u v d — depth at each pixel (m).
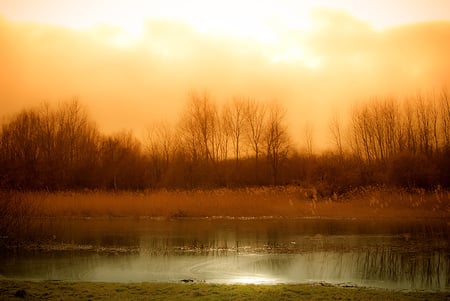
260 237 24.02
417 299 11.70
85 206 33.41
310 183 39.38
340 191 38.38
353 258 18.61
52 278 15.34
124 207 33.12
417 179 38.38
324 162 41.84
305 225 28.62
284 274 15.84
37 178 45.22
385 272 16.06
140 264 17.62
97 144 52.00
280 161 51.84
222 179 49.59
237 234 25.05
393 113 50.91
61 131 51.50
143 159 53.25
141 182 48.62
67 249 20.95
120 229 26.95
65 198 35.19
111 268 16.88
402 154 40.50
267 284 13.92
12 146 48.16
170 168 49.31
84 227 27.94
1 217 23.83
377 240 22.84
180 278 15.27
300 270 16.47
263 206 33.53
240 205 33.31
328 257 18.86
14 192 29.31
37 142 49.88
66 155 50.78
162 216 33.06
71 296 11.88
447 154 40.31
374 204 33.47
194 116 50.94
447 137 45.84
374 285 14.16
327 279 15.03
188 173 48.97
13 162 46.00
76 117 53.25
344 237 23.83
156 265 17.45
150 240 23.23
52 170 46.47
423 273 15.89
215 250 20.53
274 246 21.45
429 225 27.92
